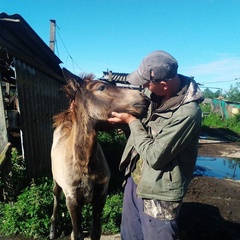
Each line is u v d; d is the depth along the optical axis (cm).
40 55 718
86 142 251
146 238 196
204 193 552
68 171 261
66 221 374
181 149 176
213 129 1973
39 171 559
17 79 475
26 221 368
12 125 477
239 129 1941
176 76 188
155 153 175
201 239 369
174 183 183
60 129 329
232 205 492
